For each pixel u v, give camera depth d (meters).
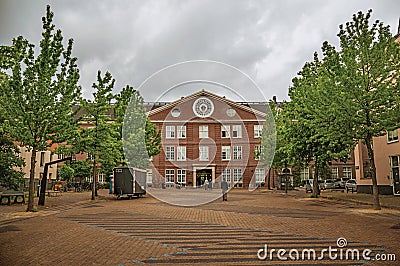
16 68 16.03
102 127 24.94
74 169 39.06
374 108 16.34
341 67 17.16
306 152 24.84
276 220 13.07
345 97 16.45
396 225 11.59
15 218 14.41
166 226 11.62
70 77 17.30
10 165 18.72
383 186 26.84
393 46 16.52
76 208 18.95
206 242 8.75
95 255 7.40
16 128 16.14
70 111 17.77
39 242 8.88
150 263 6.72
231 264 6.62
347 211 16.47
